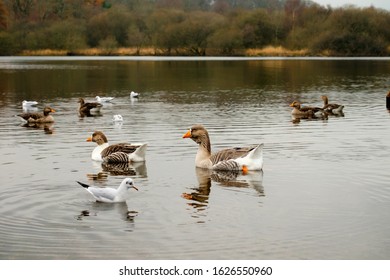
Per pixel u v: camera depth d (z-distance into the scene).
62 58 95.12
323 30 99.88
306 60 86.88
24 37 102.25
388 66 70.88
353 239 10.15
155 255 9.48
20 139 20.39
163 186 13.71
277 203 12.24
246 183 13.95
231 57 97.50
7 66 70.62
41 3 104.31
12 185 13.69
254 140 19.72
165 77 53.88
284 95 37.34
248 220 11.13
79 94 38.69
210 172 15.14
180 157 17.03
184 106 30.95
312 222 11.01
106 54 104.19
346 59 89.69
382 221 11.05
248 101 33.59
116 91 40.62
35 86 44.59
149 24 104.62
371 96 36.44
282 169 15.34
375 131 21.77
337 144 18.89
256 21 101.12
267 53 100.81
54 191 13.20
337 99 34.75
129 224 10.92
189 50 103.38
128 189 13.41
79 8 106.38
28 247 9.81
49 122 24.98
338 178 14.31
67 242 10.04
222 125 23.41
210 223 10.97
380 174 14.68
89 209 11.87
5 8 101.50
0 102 33.56
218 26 102.50
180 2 125.44
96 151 16.81
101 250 9.69
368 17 98.44
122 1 113.44
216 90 41.00
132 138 20.39
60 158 16.92
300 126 23.17
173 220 11.14
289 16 104.88
